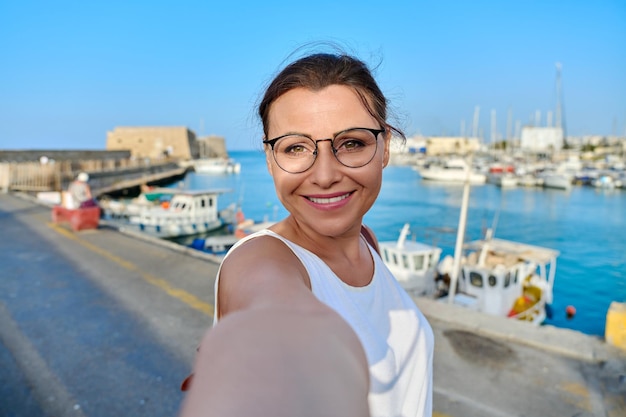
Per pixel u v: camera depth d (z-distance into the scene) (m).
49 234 12.92
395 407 1.10
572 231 29.98
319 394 0.36
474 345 5.22
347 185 1.08
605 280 19.22
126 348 5.43
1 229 13.75
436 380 4.50
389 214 36.38
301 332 0.45
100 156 74.69
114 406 4.26
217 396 0.35
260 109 1.17
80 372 4.85
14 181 31.91
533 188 57.62
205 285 7.89
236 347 0.41
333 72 1.06
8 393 4.43
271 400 0.34
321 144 1.06
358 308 1.06
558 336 5.33
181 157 97.81
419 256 14.84
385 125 1.17
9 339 5.65
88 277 8.43
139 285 7.90
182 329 6.00
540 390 4.32
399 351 1.17
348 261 1.17
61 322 6.21
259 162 131.75
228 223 28.84
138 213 26.56
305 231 1.13
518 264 14.05
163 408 4.24
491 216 35.81
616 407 4.04
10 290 7.64
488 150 109.75
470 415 3.95
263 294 0.68
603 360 4.79
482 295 13.61
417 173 84.75
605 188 57.81
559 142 104.75
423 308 6.25
